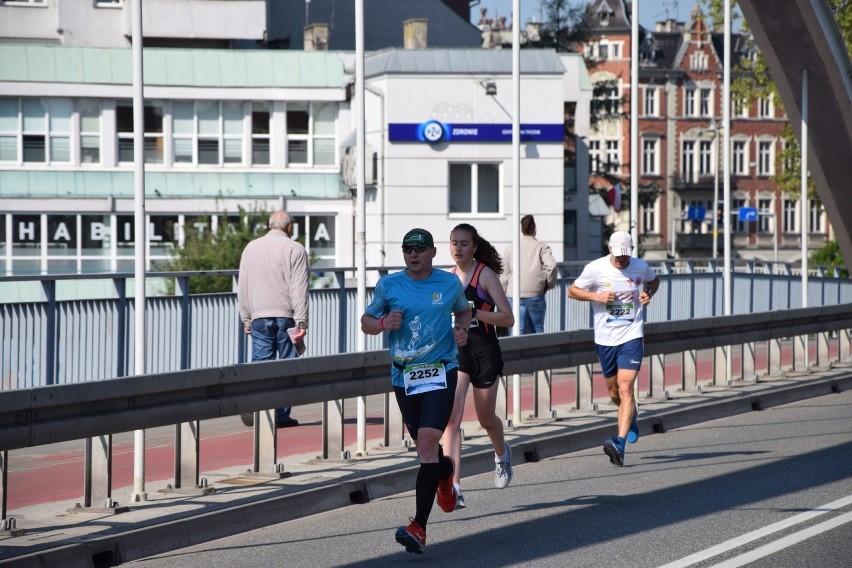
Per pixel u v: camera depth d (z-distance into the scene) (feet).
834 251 447.42
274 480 107.34
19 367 132.67
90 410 87.25
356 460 118.11
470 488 112.06
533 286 199.93
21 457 126.62
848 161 266.77
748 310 308.81
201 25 471.21
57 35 464.65
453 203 436.35
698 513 97.86
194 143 438.81
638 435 132.98
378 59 440.45
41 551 78.48
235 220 426.10
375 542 89.30
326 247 449.48
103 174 427.74
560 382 201.67
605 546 86.07
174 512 92.84
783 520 94.38
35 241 420.77
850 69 252.01
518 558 82.84
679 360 242.37
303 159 449.06
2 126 419.74
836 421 156.46
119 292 146.41
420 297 86.94
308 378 111.24
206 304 160.76
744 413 167.22
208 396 99.04
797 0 236.43
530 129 438.40
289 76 444.14
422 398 86.63
